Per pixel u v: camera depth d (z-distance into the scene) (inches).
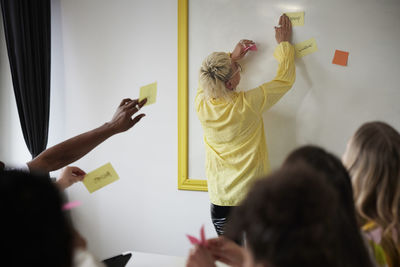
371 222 36.2
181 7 90.0
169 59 93.4
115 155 101.0
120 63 97.9
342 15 79.4
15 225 17.9
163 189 97.7
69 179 58.7
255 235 18.8
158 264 54.6
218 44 88.7
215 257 37.4
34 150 96.9
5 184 19.1
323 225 18.9
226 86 75.5
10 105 104.5
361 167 37.4
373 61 78.7
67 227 20.7
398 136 37.5
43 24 96.8
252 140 75.4
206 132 79.3
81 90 101.9
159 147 96.9
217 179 80.2
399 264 35.0
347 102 81.1
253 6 85.0
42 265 18.4
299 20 81.7
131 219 101.6
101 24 98.5
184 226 96.8
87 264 29.4
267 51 84.7
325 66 81.6
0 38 102.4
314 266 18.3
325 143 83.4
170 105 94.6
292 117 85.0
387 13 76.9
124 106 60.1
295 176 19.9
